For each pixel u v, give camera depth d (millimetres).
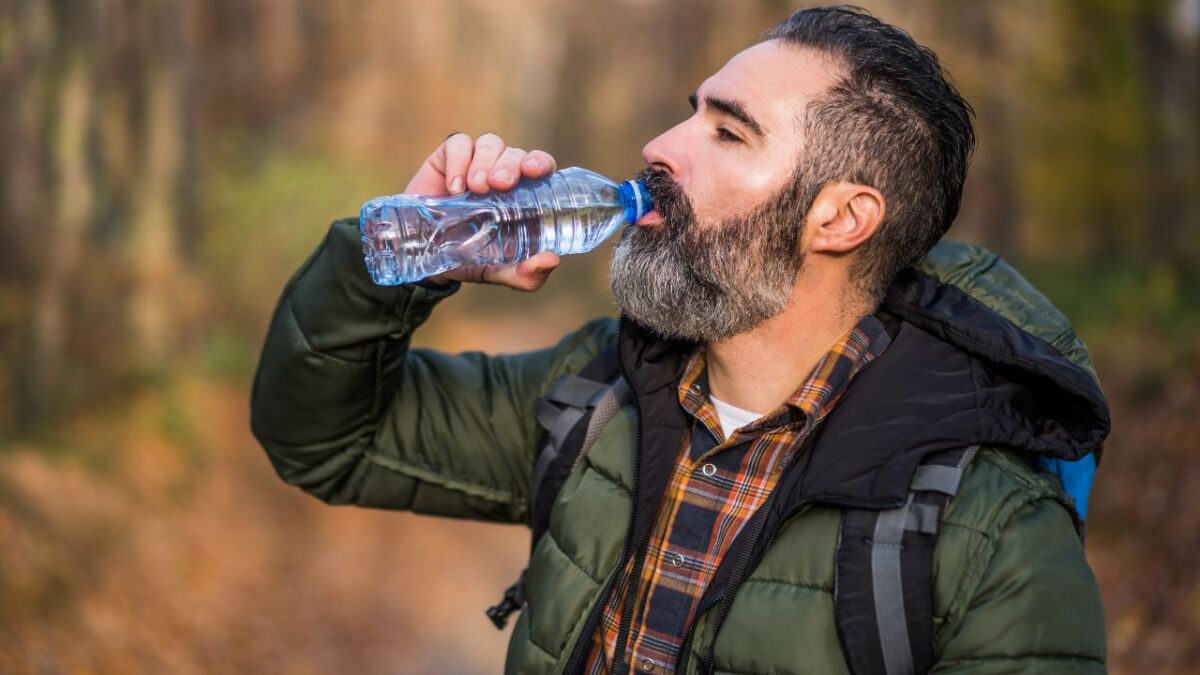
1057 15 11422
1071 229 11062
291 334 1859
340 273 1804
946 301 1728
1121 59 11203
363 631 6109
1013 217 11352
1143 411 6395
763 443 1666
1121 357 7047
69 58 6539
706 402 1720
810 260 1681
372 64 14008
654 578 1653
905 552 1448
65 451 5836
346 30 13438
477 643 6340
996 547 1447
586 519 1698
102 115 6855
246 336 8859
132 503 5852
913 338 1666
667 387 1745
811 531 1533
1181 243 9688
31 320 6109
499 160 1745
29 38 6336
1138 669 4395
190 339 7875
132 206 7156
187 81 8172
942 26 11453
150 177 7316
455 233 1788
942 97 1699
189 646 5008
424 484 1999
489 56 21000
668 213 1693
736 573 1549
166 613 5113
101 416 6383
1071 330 1737
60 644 4410
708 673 1526
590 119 26219
